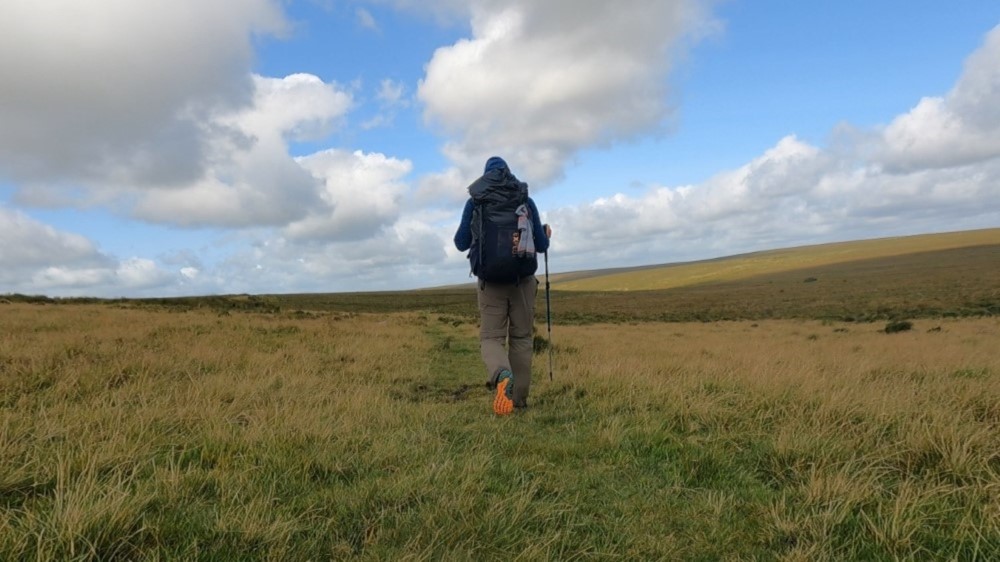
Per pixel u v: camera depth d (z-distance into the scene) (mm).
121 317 17297
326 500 2977
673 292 112062
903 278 90750
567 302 95438
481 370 9570
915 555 2471
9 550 2199
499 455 3945
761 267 152875
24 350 7793
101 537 2350
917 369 8422
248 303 38531
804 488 3158
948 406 4742
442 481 3268
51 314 17719
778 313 58125
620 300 93625
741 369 7430
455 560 2381
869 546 2549
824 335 25875
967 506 2896
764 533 2729
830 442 3852
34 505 2697
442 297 111062
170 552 2357
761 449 3953
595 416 5180
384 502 3004
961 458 3332
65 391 5406
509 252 4914
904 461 3568
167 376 6730
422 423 4914
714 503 3121
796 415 4715
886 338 21828
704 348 15203
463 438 4547
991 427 4223
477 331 21266
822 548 2441
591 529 2816
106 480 3084
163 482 3025
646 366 8141
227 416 4594
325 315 29953
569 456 3967
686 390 5688
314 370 8070
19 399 4992
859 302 62812
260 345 10984
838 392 5152
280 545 2434
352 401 5586
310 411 4938
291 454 3652
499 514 2807
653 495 3279
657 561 2486
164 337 11242
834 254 157875
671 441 4207
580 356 11133
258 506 2744
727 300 80312
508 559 2445
